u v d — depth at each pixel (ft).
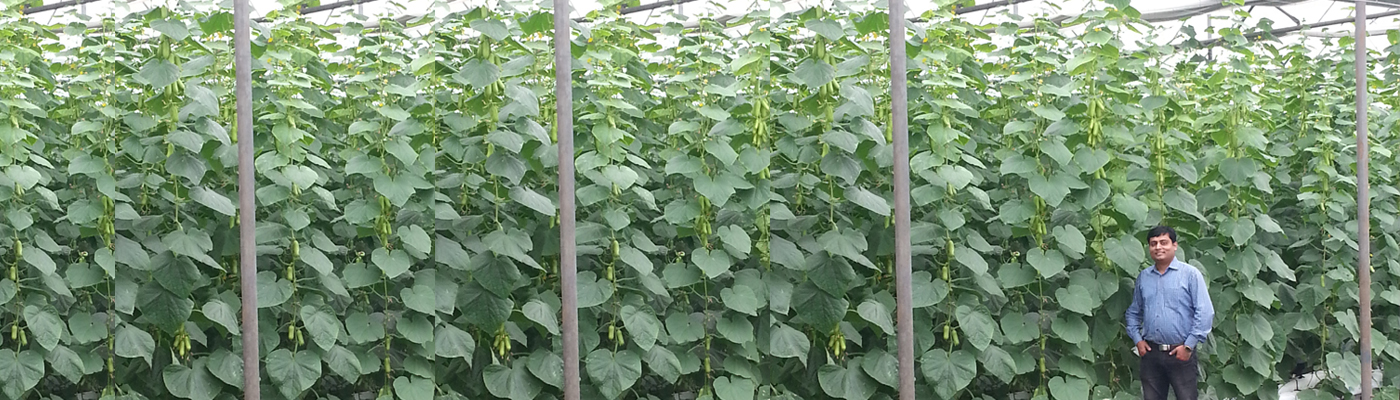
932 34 17.28
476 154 15.56
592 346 16.44
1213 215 20.97
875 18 15.33
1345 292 21.03
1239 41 19.12
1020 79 17.31
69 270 15.35
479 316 15.44
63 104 16.51
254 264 11.50
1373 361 22.84
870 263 16.48
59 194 16.22
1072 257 17.93
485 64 14.93
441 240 15.69
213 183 16.40
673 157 15.92
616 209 16.21
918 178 18.10
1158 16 22.45
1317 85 21.80
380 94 16.38
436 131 15.81
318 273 15.99
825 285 16.44
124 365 16.49
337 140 17.22
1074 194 17.48
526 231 16.60
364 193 16.96
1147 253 19.42
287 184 15.02
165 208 16.06
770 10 16.11
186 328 15.89
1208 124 20.95
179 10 15.34
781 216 16.33
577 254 16.63
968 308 17.61
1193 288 18.04
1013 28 17.57
